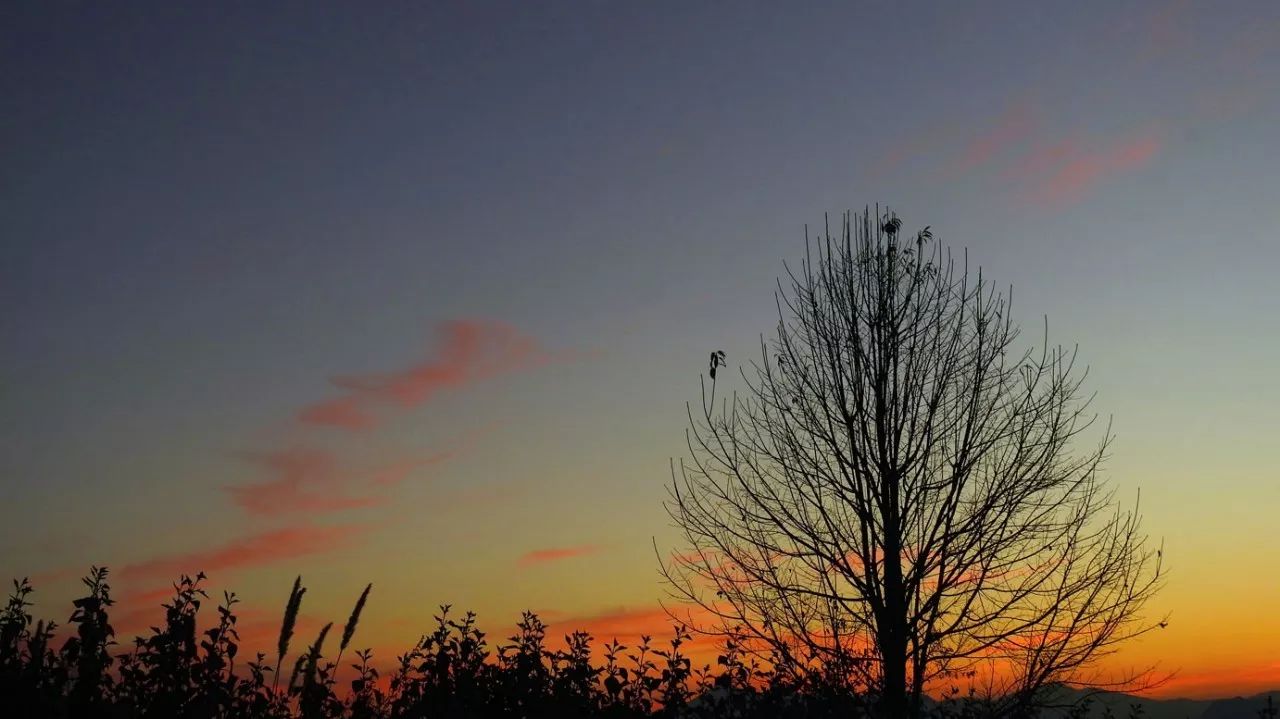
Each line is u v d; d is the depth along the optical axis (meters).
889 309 13.21
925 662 11.93
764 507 13.01
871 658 11.91
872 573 12.16
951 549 12.14
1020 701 11.53
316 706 8.99
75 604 8.16
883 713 11.48
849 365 13.06
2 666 7.86
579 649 10.64
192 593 8.85
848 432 12.75
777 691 10.93
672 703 10.39
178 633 8.57
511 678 10.44
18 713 7.48
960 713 11.74
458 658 10.47
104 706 8.02
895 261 13.59
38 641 7.70
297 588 6.81
